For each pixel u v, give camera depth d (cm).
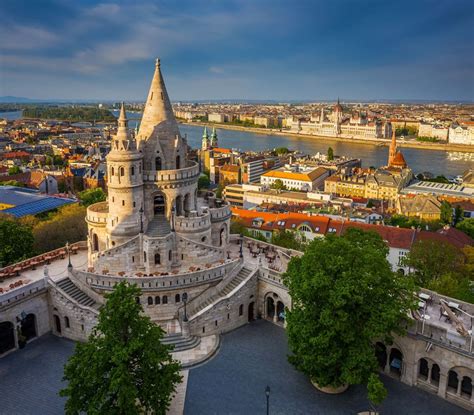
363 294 5897
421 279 9481
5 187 18962
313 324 6028
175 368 5384
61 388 6344
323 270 6125
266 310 8350
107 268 8275
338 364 6016
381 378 6738
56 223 12081
